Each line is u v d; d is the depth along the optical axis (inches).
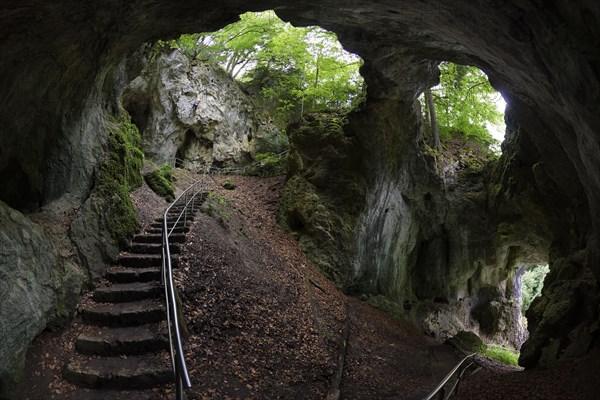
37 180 321.1
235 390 271.1
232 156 980.6
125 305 308.3
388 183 716.7
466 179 800.9
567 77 220.4
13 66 248.4
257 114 1040.8
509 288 968.9
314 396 306.5
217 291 371.6
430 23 349.7
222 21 372.2
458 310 893.2
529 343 446.0
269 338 355.6
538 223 670.5
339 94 835.4
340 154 687.1
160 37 378.6
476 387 377.7
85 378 239.5
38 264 271.1
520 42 258.5
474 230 805.9
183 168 974.4
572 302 432.1
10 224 258.1
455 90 800.3
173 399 237.0
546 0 207.6
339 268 637.3
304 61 860.0
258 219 668.1
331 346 412.8
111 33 312.3
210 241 449.4
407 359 480.1
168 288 276.7
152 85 866.8
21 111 281.6
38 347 251.8
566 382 332.2
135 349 267.7
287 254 590.2
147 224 465.1
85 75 334.3
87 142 394.9
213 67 977.5
